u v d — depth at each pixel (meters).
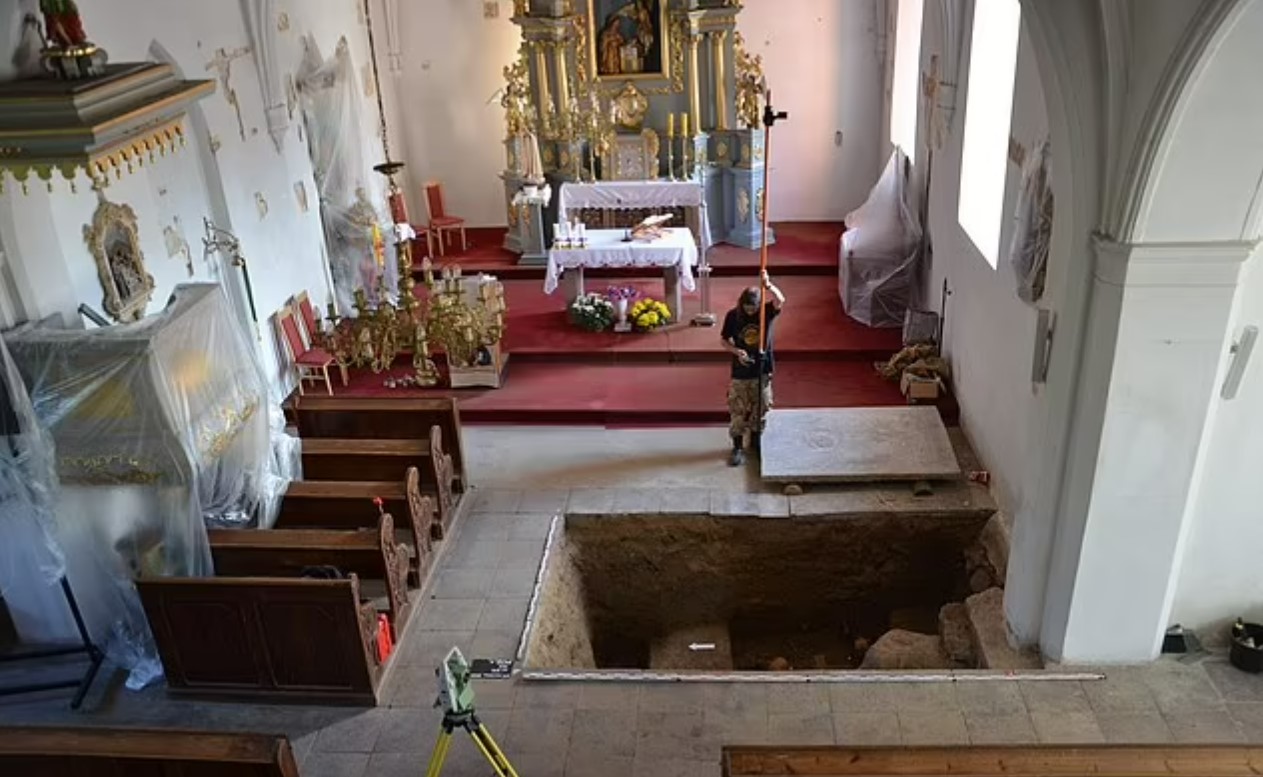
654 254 12.55
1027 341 7.96
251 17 10.93
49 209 7.35
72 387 6.91
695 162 14.57
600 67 14.44
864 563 9.41
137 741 5.14
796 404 11.07
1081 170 5.84
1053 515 6.77
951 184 10.76
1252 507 6.59
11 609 7.63
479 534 8.99
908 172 12.98
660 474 9.91
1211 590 6.94
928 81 11.84
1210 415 6.12
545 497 9.52
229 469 8.01
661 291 13.96
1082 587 6.74
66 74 5.70
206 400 7.54
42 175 5.71
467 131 15.95
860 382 11.53
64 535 7.20
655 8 14.02
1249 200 5.45
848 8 14.78
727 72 14.38
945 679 6.98
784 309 13.27
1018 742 6.46
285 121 11.79
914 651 8.08
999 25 9.48
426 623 7.88
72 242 7.66
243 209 10.82
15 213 7.00
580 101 14.59
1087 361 6.17
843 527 9.20
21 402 6.75
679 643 9.52
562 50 14.29
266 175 11.45
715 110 14.64
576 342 12.49
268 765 5.07
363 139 13.92
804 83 15.30
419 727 6.88
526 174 14.40
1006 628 7.53
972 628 7.81
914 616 9.48
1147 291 5.80
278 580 6.74
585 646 9.05
